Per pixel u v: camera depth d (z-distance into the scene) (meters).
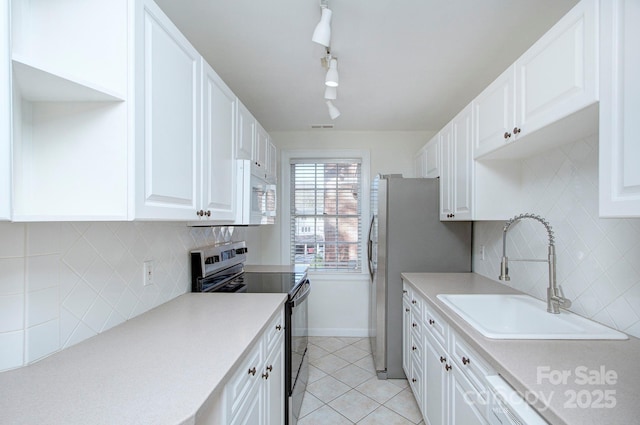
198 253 1.91
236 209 1.86
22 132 0.89
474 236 2.56
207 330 1.22
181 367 0.91
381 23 1.55
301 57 1.91
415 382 2.11
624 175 0.80
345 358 2.95
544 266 1.68
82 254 1.11
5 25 0.67
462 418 1.30
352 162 3.60
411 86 2.33
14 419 0.67
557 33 1.10
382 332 2.57
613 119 0.84
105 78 0.92
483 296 1.77
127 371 0.89
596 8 0.91
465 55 1.87
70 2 0.92
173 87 1.15
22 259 0.91
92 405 0.72
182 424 0.67
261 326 1.28
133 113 0.92
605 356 1.01
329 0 1.38
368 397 2.29
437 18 1.51
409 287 2.30
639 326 1.17
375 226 2.75
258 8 1.45
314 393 2.35
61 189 0.93
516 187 1.88
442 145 2.48
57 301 1.02
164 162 1.08
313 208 3.62
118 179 0.92
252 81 2.25
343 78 2.19
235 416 1.01
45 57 0.92
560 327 1.38
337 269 3.60
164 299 1.63
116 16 0.92
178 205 1.19
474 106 1.85
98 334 1.17
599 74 0.90
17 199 0.87
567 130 1.25
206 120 1.44
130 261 1.37
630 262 1.20
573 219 1.48
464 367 1.28
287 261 3.58
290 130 3.55
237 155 1.89
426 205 2.57
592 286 1.37
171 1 1.39
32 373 0.87
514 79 1.40
